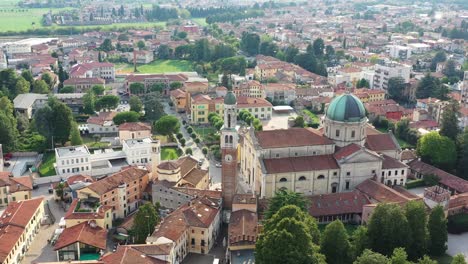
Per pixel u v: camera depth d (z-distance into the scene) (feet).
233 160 561.43
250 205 536.01
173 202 579.89
